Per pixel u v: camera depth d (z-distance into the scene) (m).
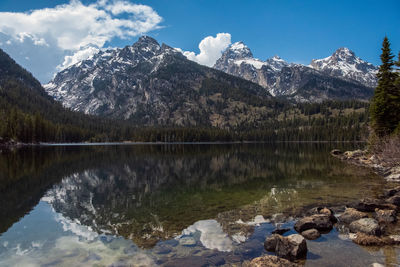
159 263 9.21
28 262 9.45
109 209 17.48
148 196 21.81
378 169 38.19
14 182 28.12
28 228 13.48
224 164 48.12
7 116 132.88
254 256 9.76
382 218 13.91
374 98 54.62
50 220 14.95
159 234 12.41
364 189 23.20
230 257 9.66
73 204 18.91
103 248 10.70
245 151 90.88
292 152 80.88
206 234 12.30
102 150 95.81
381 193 21.31
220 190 24.22
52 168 39.97
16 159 52.53
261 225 13.62
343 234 11.94
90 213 16.45
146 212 16.69
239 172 36.75
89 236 12.23
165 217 15.48
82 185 26.88
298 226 12.59
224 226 13.54
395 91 51.47
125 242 11.38
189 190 24.33
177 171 38.31
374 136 52.31
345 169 38.56
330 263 8.97
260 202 19.00
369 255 9.60
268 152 83.25
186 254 9.95
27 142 128.12
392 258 9.34
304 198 20.02
